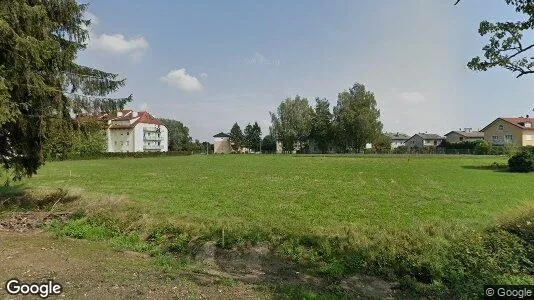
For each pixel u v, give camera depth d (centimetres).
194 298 488
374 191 1777
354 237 801
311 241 790
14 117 901
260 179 2427
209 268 665
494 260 684
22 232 848
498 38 507
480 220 1045
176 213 1112
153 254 731
